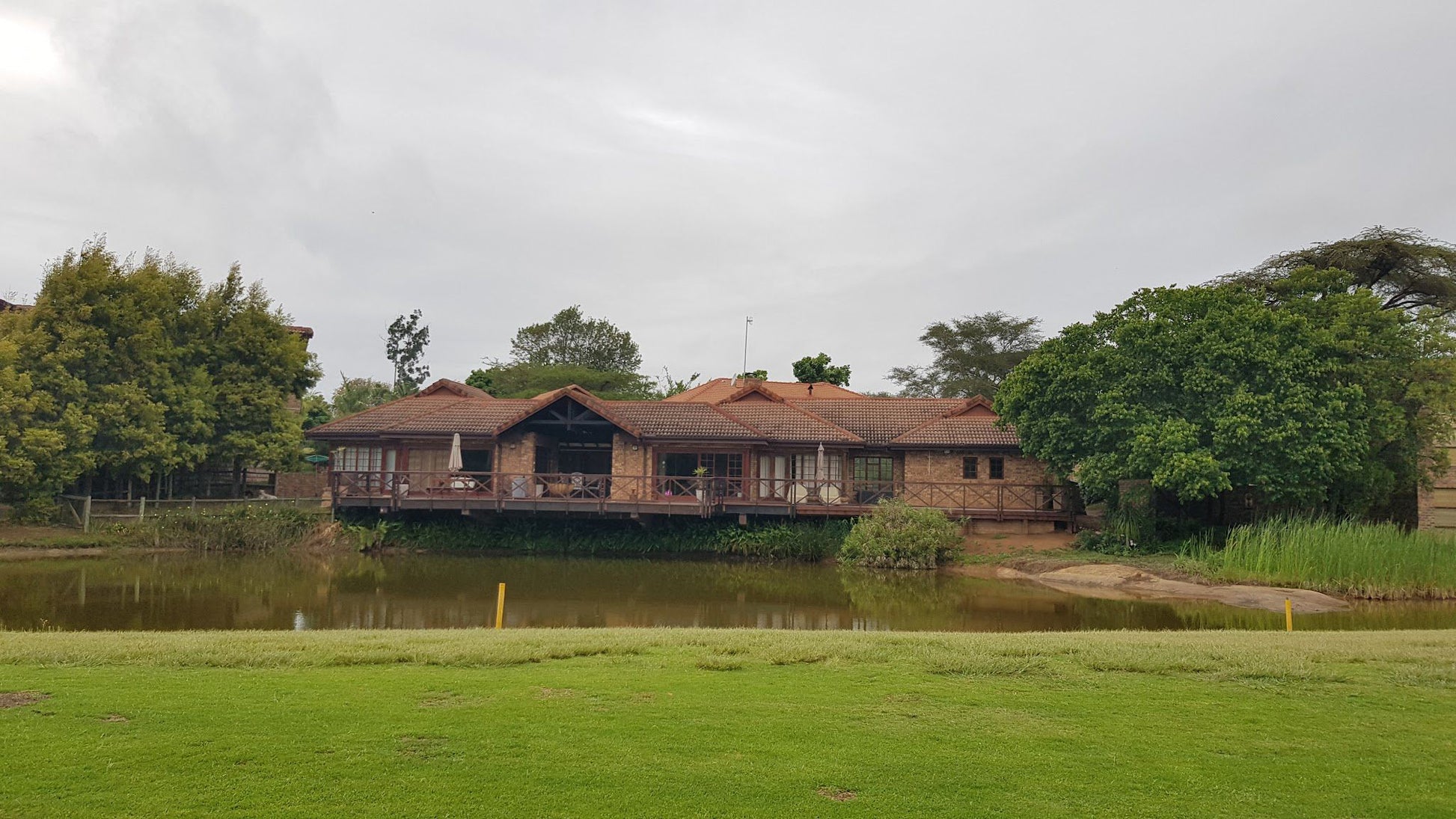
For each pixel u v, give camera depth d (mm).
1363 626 18484
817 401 39938
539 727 7531
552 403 32594
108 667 9664
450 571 26859
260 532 31281
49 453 29406
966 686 9414
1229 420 24719
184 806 5785
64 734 7031
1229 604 21875
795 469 34688
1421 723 8211
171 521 31156
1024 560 28125
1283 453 24984
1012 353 64000
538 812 5848
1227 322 26031
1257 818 6055
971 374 64375
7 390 28969
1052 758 7129
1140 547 28797
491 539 32406
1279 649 11641
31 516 30828
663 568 28422
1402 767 7035
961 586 25156
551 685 9023
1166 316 27312
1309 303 27297
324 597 21578
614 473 33250
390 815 5734
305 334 49250
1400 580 22750
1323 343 25234
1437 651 11656
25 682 8703
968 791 6414
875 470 35344
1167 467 25297
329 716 7680
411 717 7719
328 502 35750
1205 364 25969
